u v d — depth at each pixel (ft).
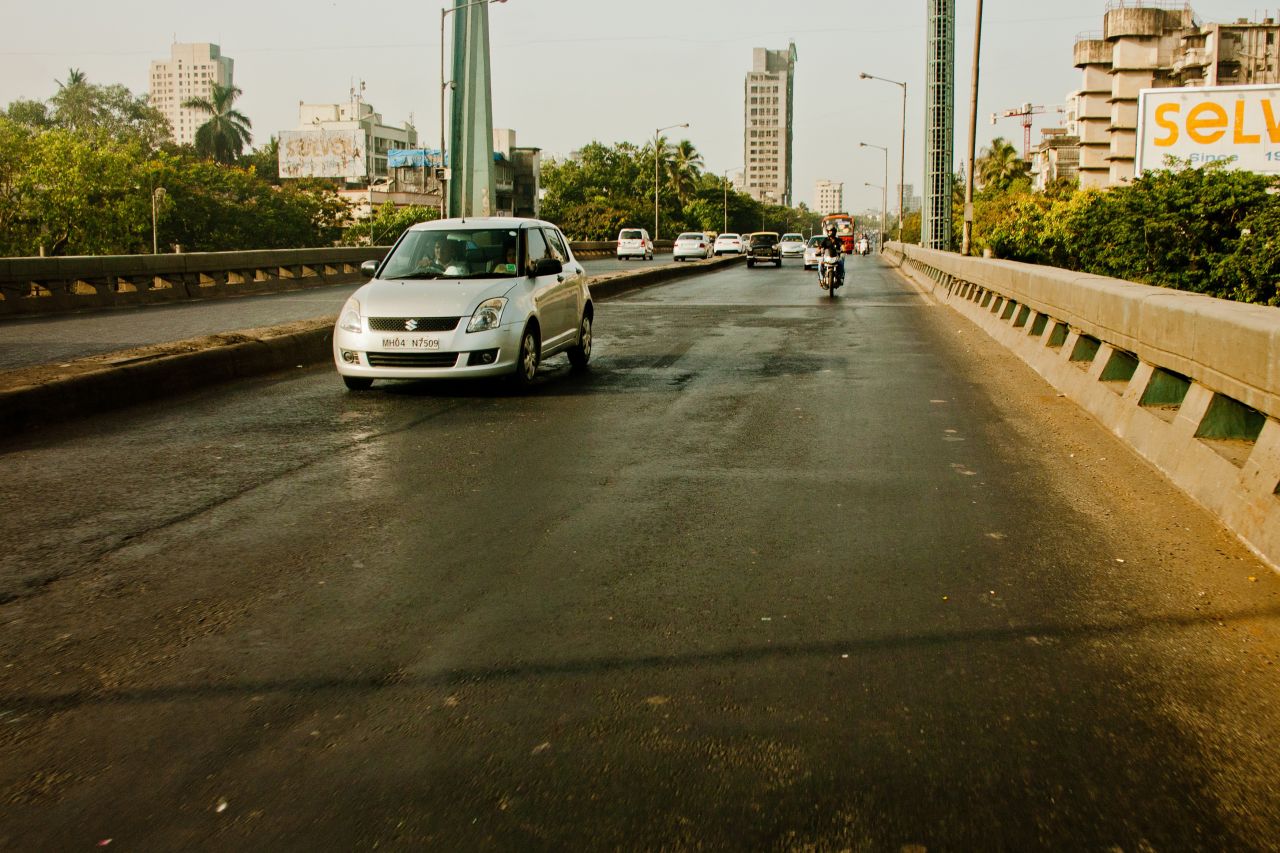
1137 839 8.89
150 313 66.08
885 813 9.25
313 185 271.69
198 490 21.24
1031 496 20.56
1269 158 120.47
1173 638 13.28
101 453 24.94
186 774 9.98
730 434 27.12
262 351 39.65
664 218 411.75
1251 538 17.06
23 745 10.57
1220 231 75.05
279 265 95.71
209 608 14.47
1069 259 94.84
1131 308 26.61
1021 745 10.48
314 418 29.84
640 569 16.07
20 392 27.81
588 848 8.75
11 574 15.96
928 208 136.56
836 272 86.43
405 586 15.33
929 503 20.03
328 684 11.96
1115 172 260.83
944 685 11.87
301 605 14.56
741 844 8.80
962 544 17.35
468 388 35.47
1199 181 75.36
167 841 8.90
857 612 14.20
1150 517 18.99
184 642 13.24
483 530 18.26
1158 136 122.93
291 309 70.08
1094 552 16.90
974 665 12.43
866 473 22.59
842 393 34.14
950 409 30.99
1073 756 10.26
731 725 10.90
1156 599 14.71
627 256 200.85
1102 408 28.63
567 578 15.67
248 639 13.34
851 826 9.06
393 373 33.35
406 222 282.15
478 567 16.21
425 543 17.49
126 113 335.26
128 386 32.17
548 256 38.91
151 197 205.26
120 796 9.61
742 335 53.36
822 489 21.16
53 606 14.56
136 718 11.14
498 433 27.43
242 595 14.99
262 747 10.49
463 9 115.65
